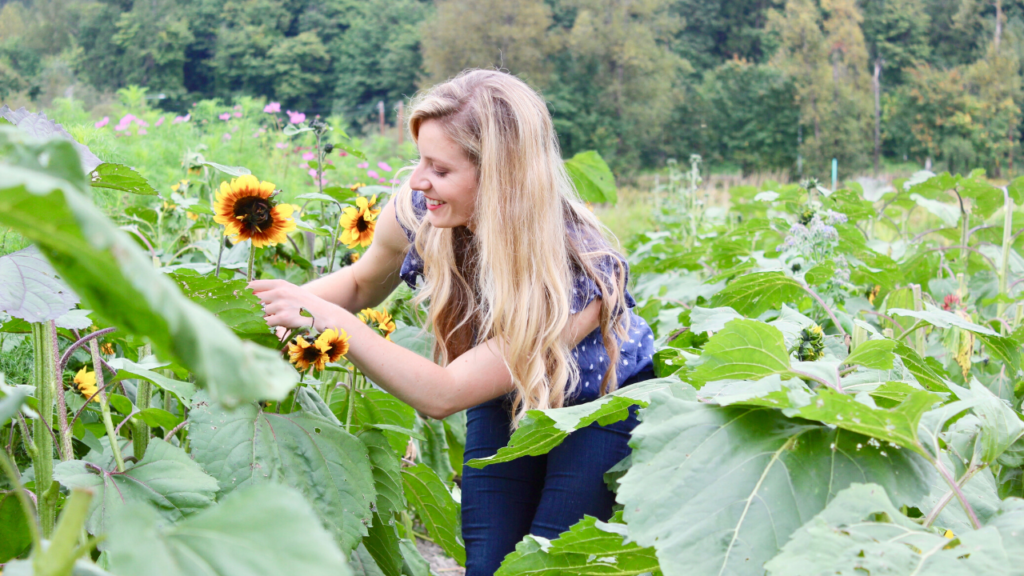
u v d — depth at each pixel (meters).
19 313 1.14
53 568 0.51
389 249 2.03
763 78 40.22
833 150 38.47
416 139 1.82
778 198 4.20
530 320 1.70
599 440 1.76
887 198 4.93
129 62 41.78
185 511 1.22
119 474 1.26
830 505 0.95
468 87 1.78
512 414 1.84
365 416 2.05
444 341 1.97
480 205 1.76
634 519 1.04
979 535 0.86
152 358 1.59
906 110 41.22
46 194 0.40
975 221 4.00
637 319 1.98
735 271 2.95
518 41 38.47
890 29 46.50
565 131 38.38
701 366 1.27
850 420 1.02
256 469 1.41
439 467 2.58
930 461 1.03
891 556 0.83
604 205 17.61
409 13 44.75
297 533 0.55
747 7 51.53
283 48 42.66
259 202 1.53
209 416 1.43
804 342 1.70
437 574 2.56
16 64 29.58
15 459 1.64
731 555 0.98
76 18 43.12
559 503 1.74
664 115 39.34
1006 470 1.31
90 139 2.82
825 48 40.72
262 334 1.44
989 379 2.37
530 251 1.72
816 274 2.51
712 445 1.09
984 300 3.07
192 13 44.06
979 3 47.38
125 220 2.91
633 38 39.91
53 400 1.38
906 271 3.49
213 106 8.23
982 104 40.72
